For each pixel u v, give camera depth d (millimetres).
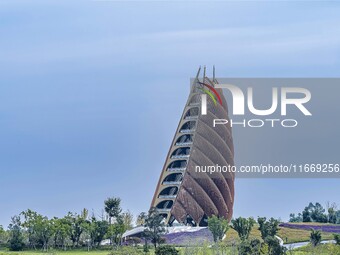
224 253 159375
